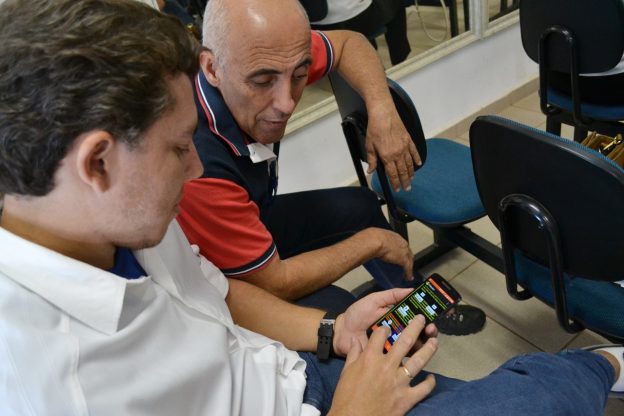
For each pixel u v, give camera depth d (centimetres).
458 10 228
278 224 124
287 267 98
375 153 114
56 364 47
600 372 79
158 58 45
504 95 264
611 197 72
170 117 48
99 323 53
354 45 121
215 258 92
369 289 149
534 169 81
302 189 213
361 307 86
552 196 82
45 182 46
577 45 141
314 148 208
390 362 72
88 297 52
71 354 49
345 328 86
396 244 111
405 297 85
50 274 51
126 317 57
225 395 65
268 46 80
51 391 46
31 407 44
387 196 127
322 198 129
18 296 48
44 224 51
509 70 262
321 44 115
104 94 42
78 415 47
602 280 85
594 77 157
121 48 42
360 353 78
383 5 202
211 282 86
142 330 58
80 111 42
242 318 91
